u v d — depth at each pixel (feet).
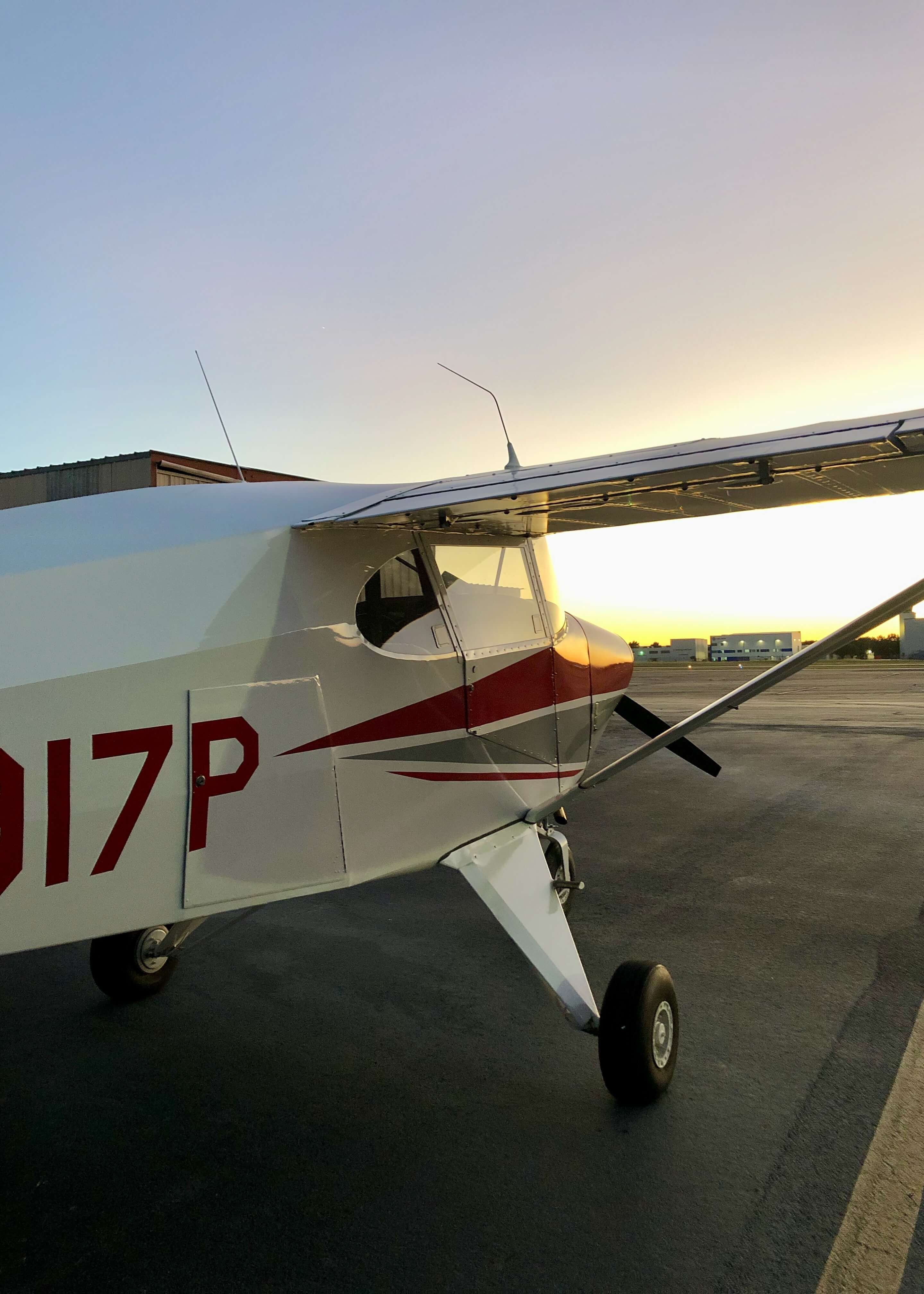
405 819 9.78
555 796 12.74
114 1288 6.91
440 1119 9.37
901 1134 8.86
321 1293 6.80
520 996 12.75
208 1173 8.47
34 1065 10.84
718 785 29.50
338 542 9.15
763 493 9.61
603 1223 7.55
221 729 7.90
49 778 7.00
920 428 6.86
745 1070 10.26
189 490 9.79
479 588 11.18
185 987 13.28
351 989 13.09
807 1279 6.84
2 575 7.17
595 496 9.66
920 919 15.65
